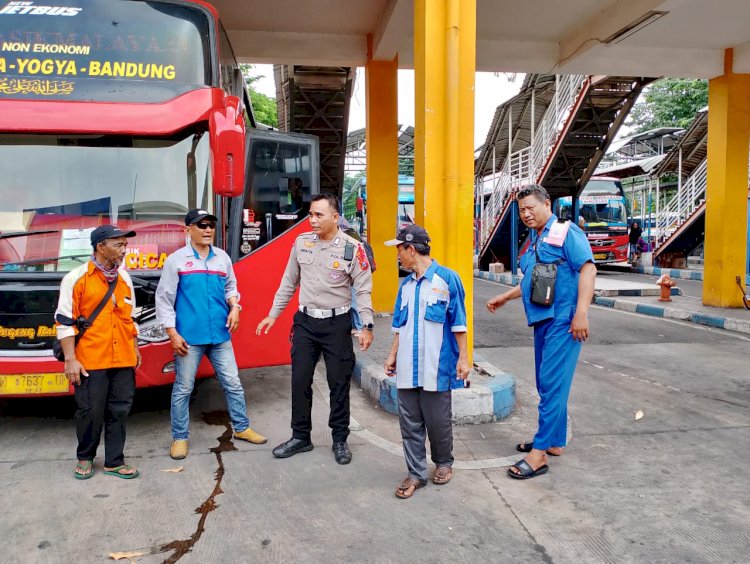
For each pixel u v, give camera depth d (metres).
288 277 4.08
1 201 4.07
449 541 2.97
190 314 3.96
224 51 5.54
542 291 3.66
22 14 4.13
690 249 18.92
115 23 4.25
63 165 4.17
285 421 4.78
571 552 2.88
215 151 3.90
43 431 4.50
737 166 9.95
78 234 4.14
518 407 5.14
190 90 4.27
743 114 9.82
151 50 4.28
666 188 24.72
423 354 3.43
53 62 4.12
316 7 7.99
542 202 3.80
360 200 17.88
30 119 4.01
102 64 4.19
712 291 10.46
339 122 12.75
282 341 4.91
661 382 6.07
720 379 6.19
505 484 3.64
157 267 4.28
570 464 3.96
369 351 6.45
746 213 10.12
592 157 14.57
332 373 3.95
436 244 4.87
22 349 3.90
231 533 3.03
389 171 9.15
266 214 5.66
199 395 5.54
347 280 3.96
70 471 3.76
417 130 5.07
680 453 4.17
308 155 5.84
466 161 4.82
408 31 8.02
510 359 7.11
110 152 4.23
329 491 3.52
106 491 3.49
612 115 12.95
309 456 4.05
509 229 18.38
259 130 5.62
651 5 7.29
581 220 19.95
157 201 4.29
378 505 3.35
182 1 4.39
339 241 3.93
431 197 4.84
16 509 3.26
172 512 3.24
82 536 2.98
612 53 9.41
